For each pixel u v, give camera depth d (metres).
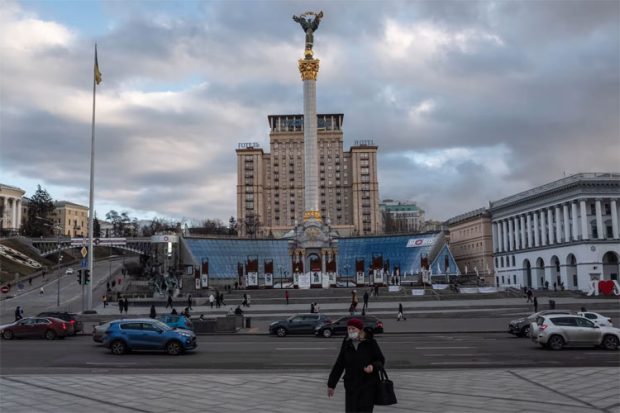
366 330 10.36
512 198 141.25
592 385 18.62
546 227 126.38
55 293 95.06
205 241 129.12
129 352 30.61
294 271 100.62
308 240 107.25
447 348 32.38
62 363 26.45
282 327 42.47
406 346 33.72
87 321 55.16
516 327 40.38
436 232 130.12
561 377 20.25
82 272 57.31
